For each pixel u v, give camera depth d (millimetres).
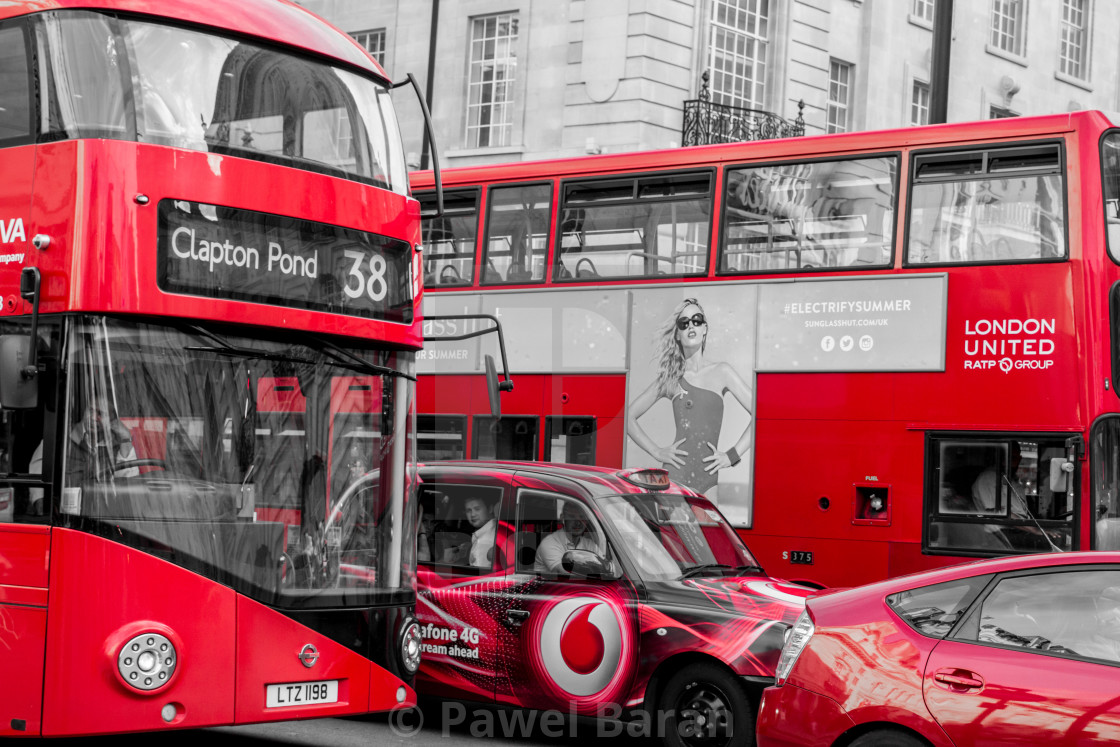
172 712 7262
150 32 7781
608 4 26297
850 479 12375
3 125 7766
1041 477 11633
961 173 12359
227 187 7730
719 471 12984
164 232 7441
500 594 9227
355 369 8250
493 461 9969
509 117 28047
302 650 7742
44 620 7145
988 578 6281
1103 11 33500
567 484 9391
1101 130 11875
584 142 26484
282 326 7852
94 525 7148
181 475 7441
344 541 8070
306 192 8094
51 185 7449
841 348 12562
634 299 13648
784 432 12727
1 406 7156
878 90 29312
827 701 6340
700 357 13227
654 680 8633
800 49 27984
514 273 14367
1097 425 11461
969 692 5980
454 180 14891
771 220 13133
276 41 8281
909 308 12305
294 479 7879
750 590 8812
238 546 7570
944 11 16953
